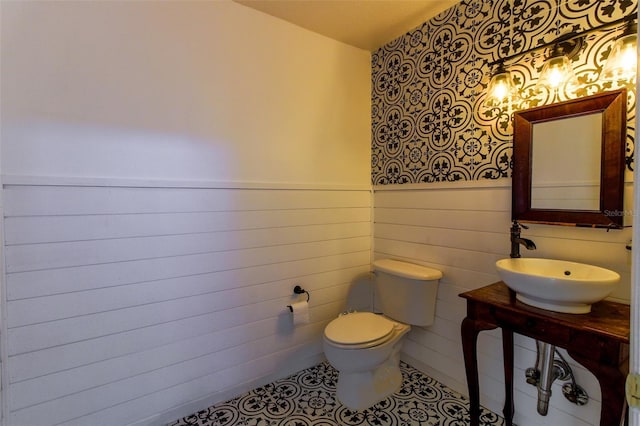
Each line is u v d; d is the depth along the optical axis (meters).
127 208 1.59
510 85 1.67
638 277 0.57
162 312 1.70
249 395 1.96
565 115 1.47
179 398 1.77
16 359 1.37
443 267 2.03
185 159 1.74
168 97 1.68
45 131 1.40
